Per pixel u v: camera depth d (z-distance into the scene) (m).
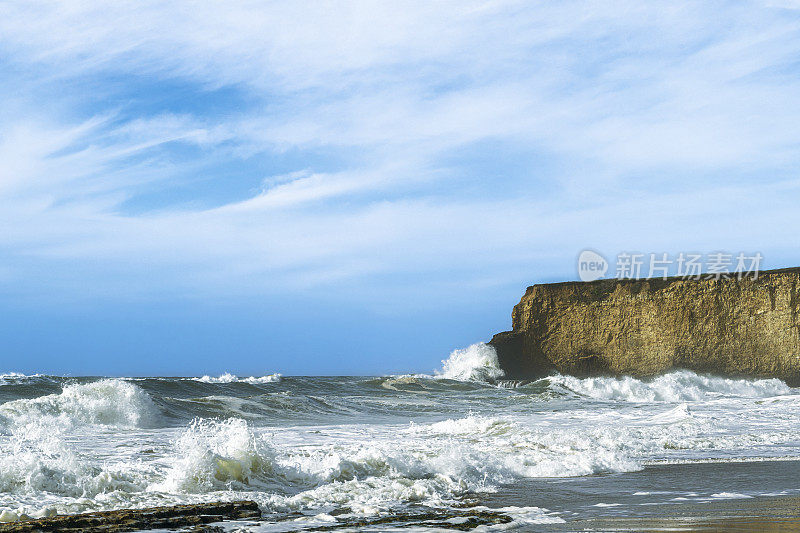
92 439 13.85
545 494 8.36
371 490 8.10
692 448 13.35
